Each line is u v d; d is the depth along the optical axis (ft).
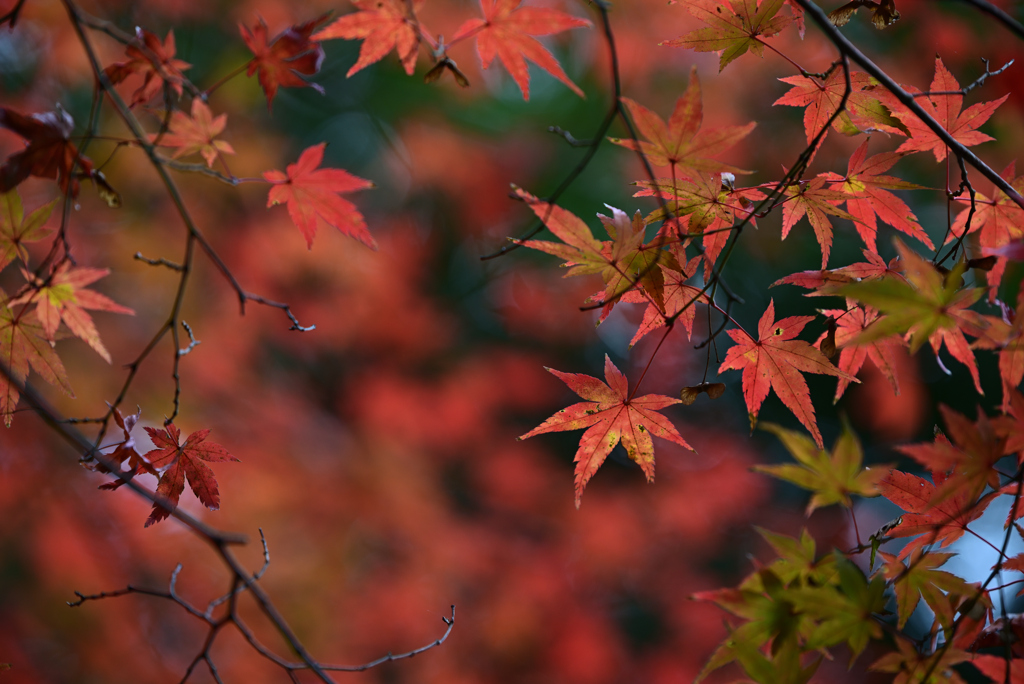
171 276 14.93
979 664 3.34
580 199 20.08
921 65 11.69
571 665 16.31
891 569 3.54
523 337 21.40
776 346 4.18
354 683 14.55
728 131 3.62
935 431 4.05
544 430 4.26
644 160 3.71
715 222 4.31
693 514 18.26
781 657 3.32
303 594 14.80
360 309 17.38
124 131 13.58
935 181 15.28
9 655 12.59
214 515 14.17
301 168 4.58
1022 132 10.84
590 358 22.54
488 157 19.53
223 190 15.46
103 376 13.38
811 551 3.48
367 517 15.97
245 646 14.15
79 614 13.25
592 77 17.85
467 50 16.62
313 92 21.31
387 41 4.26
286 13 15.44
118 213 14.40
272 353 17.60
